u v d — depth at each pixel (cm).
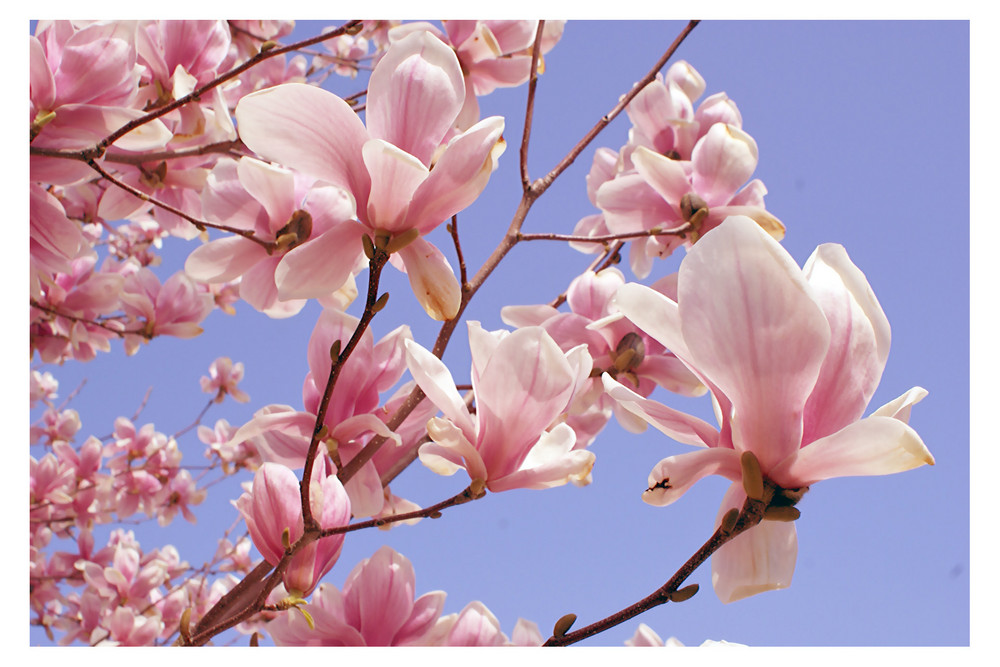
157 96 207
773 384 78
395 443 162
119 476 393
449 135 144
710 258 76
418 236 105
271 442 153
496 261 191
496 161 109
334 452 150
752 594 85
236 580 388
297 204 169
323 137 97
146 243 464
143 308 304
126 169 231
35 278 154
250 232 166
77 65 147
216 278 169
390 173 98
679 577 86
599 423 225
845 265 83
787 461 80
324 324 156
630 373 201
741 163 213
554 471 109
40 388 412
